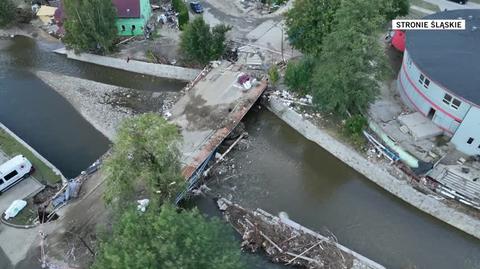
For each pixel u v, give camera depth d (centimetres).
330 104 4309
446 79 4041
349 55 3984
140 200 3450
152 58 5488
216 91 4888
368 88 4138
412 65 4481
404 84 4744
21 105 5050
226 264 2503
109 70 5619
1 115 4912
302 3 4906
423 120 4425
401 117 4488
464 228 3703
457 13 5019
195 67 5356
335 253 3488
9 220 3581
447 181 3909
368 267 3406
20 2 6650
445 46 4472
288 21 5209
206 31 5056
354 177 4256
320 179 4241
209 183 4150
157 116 3188
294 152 4497
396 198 4019
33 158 4156
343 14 3953
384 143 4241
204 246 2506
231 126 4466
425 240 3703
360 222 3856
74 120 4831
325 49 4219
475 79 4034
